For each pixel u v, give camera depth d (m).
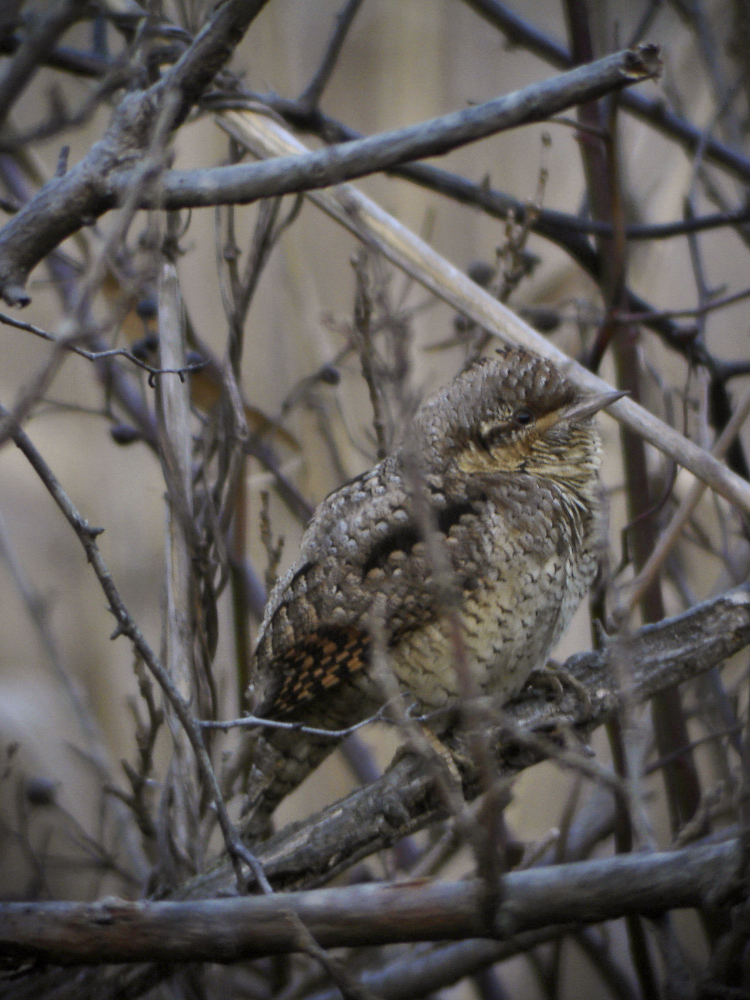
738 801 4.50
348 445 9.36
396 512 6.08
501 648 5.98
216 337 10.68
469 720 3.54
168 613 6.16
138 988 5.45
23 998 5.41
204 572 6.22
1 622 11.52
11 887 9.29
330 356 9.39
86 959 4.06
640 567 7.19
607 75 4.62
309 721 6.51
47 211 4.99
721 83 8.13
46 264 8.90
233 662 8.80
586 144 7.91
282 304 10.22
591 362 7.31
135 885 7.70
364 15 11.91
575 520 6.36
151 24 4.71
